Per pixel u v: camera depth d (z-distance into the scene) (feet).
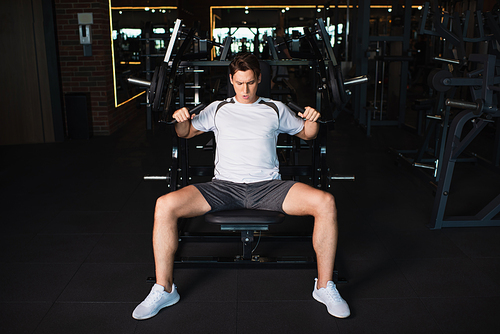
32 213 7.84
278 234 6.56
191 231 7.21
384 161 11.34
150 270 5.89
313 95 23.35
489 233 7.02
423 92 22.86
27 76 13.04
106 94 14.24
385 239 6.84
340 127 16.01
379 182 9.62
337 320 4.83
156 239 4.86
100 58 13.96
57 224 7.38
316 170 6.44
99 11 13.58
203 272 5.87
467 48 14.78
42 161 11.36
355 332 4.62
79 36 13.66
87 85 14.14
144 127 15.96
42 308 5.03
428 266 6.00
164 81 5.27
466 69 8.62
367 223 7.45
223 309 5.03
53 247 6.54
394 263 6.10
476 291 5.38
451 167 6.91
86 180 9.78
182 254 6.41
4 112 13.08
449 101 6.75
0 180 9.77
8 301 5.16
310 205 4.91
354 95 17.95
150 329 4.67
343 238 6.89
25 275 5.74
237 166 5.28
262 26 37.09
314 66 6.91
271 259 5.84
